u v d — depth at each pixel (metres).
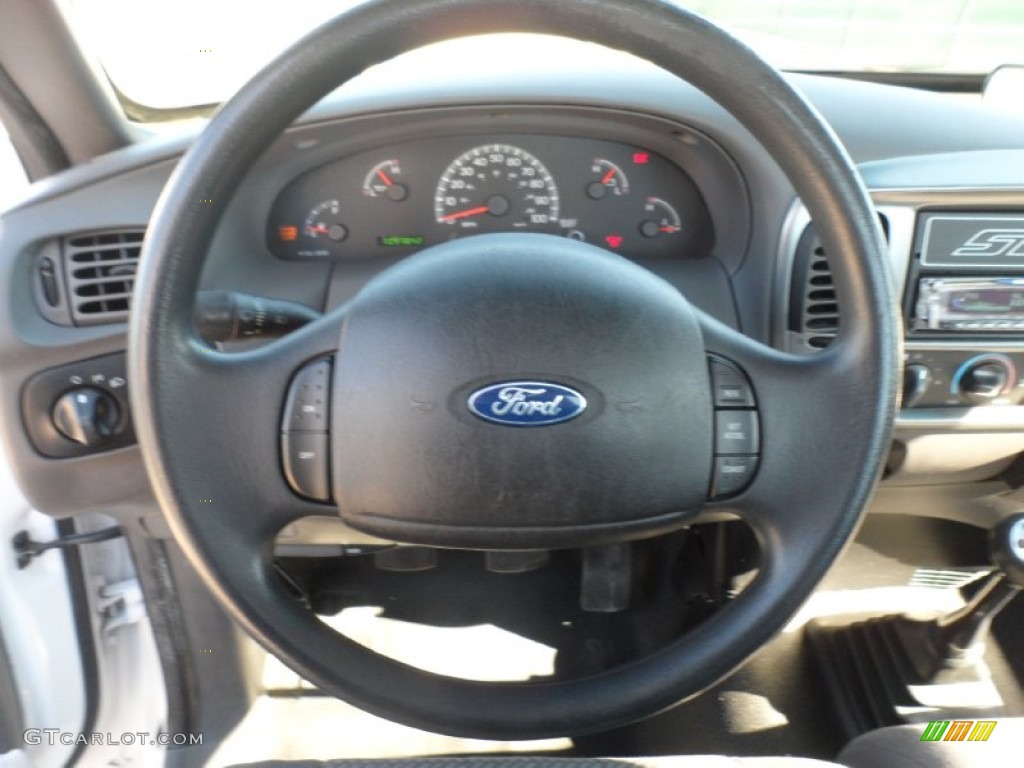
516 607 1.66
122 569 1.62
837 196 0.80
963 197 1.27
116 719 1.64
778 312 1.32
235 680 1.63
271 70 0.76
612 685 0.89
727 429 0.85
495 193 1.40
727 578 1.61
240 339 0.99
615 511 0.83
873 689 1.67
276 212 1.39
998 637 1.74
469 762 0.88
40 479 1.26
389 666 0.89
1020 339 1.30
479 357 0.80
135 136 1.35
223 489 0.84
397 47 0.78
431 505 0.82
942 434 1.37
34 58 1.20
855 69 1.63
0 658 1.32
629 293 0.83
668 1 0.77
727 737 1.63
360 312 0.83
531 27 0.78
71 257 1.23
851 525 0.84
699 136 1.31
